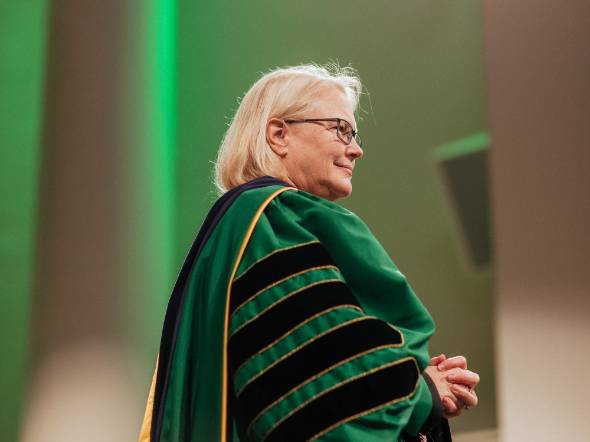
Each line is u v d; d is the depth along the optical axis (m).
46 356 8.95
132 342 9.08
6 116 11.21
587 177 7.87
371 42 11.61
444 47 11.30
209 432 3.65
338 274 3.80
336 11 11.82
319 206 4.06
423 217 10.85
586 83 8.00
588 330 7.65
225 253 4.00
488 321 10.16
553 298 7.83
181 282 4.29
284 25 11.90
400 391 3.47
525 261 7.95
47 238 9.29
